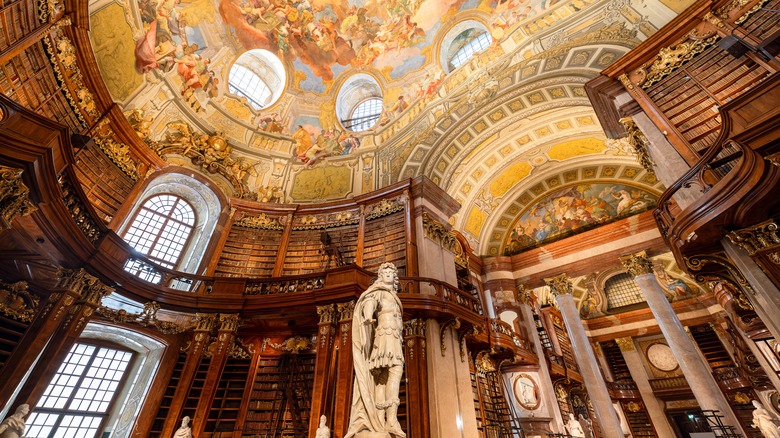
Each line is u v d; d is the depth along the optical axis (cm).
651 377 2138
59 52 912
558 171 1703
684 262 720
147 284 988
